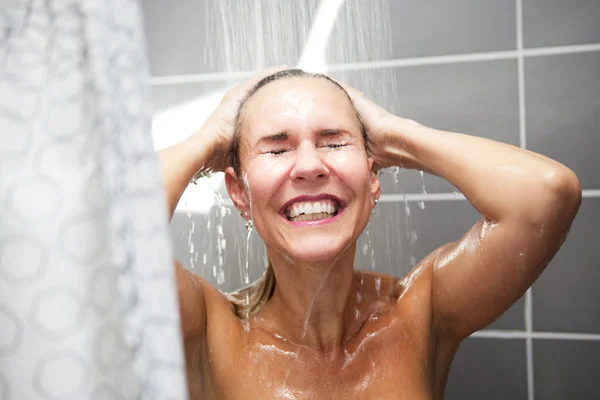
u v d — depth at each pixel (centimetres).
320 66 112
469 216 111
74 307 27
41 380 27
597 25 104
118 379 28
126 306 26
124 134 27
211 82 116
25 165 27
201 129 79
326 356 76
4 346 27
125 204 27
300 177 69
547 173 67
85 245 27
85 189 27
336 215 73
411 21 110
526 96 107
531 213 67
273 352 76
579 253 108
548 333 110
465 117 109
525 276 70
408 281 82
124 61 27
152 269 27
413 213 113
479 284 72
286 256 72
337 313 76
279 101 72
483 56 108
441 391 85
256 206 72
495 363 113
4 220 27
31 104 27
